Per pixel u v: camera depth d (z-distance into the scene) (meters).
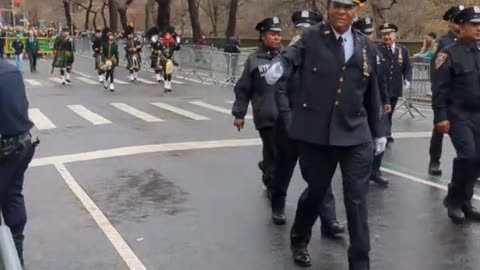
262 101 6.57
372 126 4.69
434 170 8.41
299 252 5.05
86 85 21.77
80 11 85.69
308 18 6.08
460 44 6.02
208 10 63.47
